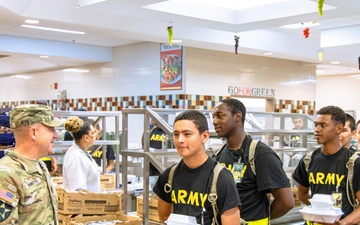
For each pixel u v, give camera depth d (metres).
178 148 2.21
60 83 12.05
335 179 2.99
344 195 2.95
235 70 9.67
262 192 2.70
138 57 9.68
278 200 2.68
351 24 7.93
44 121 2.36
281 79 10.67
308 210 2.64
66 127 4.38
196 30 7.70
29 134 2.33
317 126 3.04
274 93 10.50
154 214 3.51
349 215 2.84
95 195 3.90
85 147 4.46
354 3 5.47
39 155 2.37
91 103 10.92
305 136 4.83
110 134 7.02
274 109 10.55
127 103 9.93
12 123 2.34
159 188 2.42
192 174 2.25
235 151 2.76
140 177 5.40
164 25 7.30
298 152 4.69
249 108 10.97
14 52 9.08
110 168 6.52
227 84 9.52
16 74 14.04
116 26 6.77
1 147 3.78
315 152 3.19
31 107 2.34
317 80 14.77
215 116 2.77
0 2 5.26
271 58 10.42
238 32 7.45
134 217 3.71
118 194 3.98
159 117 3.46
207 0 6.27
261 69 10.20
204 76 9.11
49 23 6.42
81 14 6.43
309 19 6.30
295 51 9.10
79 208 3.86
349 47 8.24
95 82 10.81
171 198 2.34
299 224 3.99
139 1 5.41
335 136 3.01
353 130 3.83
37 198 2.30
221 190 2.17
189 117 2.21
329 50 8.63
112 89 10.32
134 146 8.27
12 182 2.20
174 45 8.93
